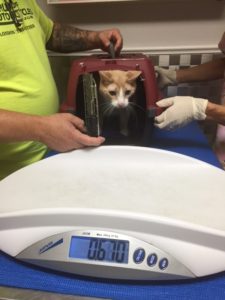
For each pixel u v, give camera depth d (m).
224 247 0.43
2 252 0.50
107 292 0.44
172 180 0.58
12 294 0.45
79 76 0.77
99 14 1.20
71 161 0.64
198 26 1.18
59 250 0.45
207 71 1.12
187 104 0.80
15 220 0.47
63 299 0.44
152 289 0.44
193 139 0.93
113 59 0.77
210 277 0.45
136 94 0.76
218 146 1.08
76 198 0.52
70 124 0.66
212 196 0.53
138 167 0.62
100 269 0.44
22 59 0.78
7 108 0.78
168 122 0.79
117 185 0.56
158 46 1.23
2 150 0.81
